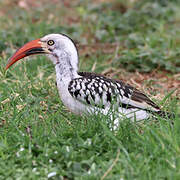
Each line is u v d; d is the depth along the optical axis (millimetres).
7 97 11641
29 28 18141
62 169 8328
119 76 14672
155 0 21906
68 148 8609
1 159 8555
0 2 21938
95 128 9328
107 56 15984
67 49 10305
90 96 10031
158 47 16656
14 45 15945
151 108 10141
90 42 17844
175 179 7625
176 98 12023
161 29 18578
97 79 10266
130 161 8125
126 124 9344
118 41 17891
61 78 10359
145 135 8906
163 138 8758
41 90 12273
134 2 21828
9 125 10016
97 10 21312
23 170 8203
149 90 13031
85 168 8359
